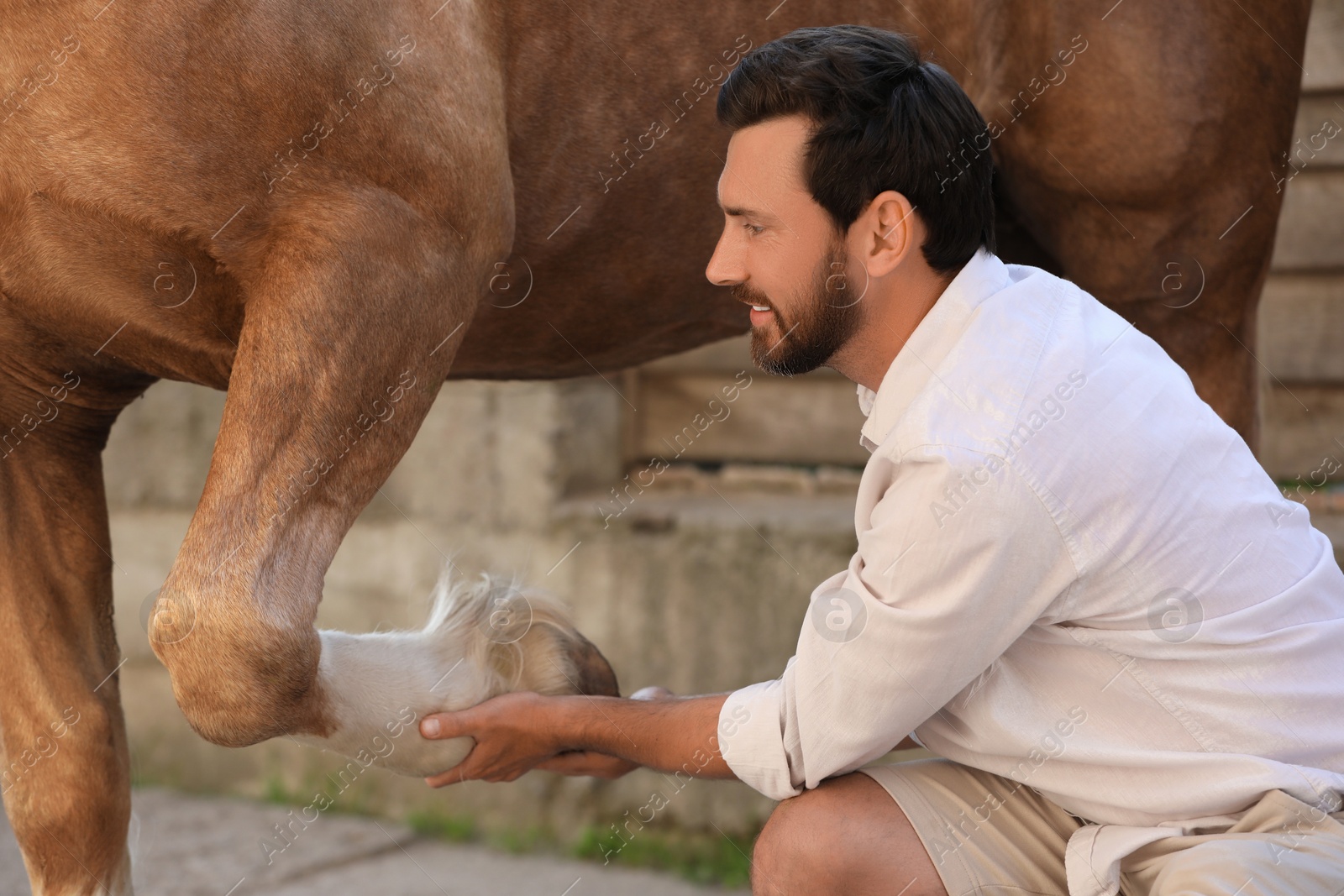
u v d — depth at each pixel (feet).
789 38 5.09
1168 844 4.81
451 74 5.49
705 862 10.94
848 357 5.29
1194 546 4.79
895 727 5.00
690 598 11.52
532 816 11.80
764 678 11.34
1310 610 4.92
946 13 7.09
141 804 12.25
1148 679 4.87
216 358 5.69
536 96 6.02
